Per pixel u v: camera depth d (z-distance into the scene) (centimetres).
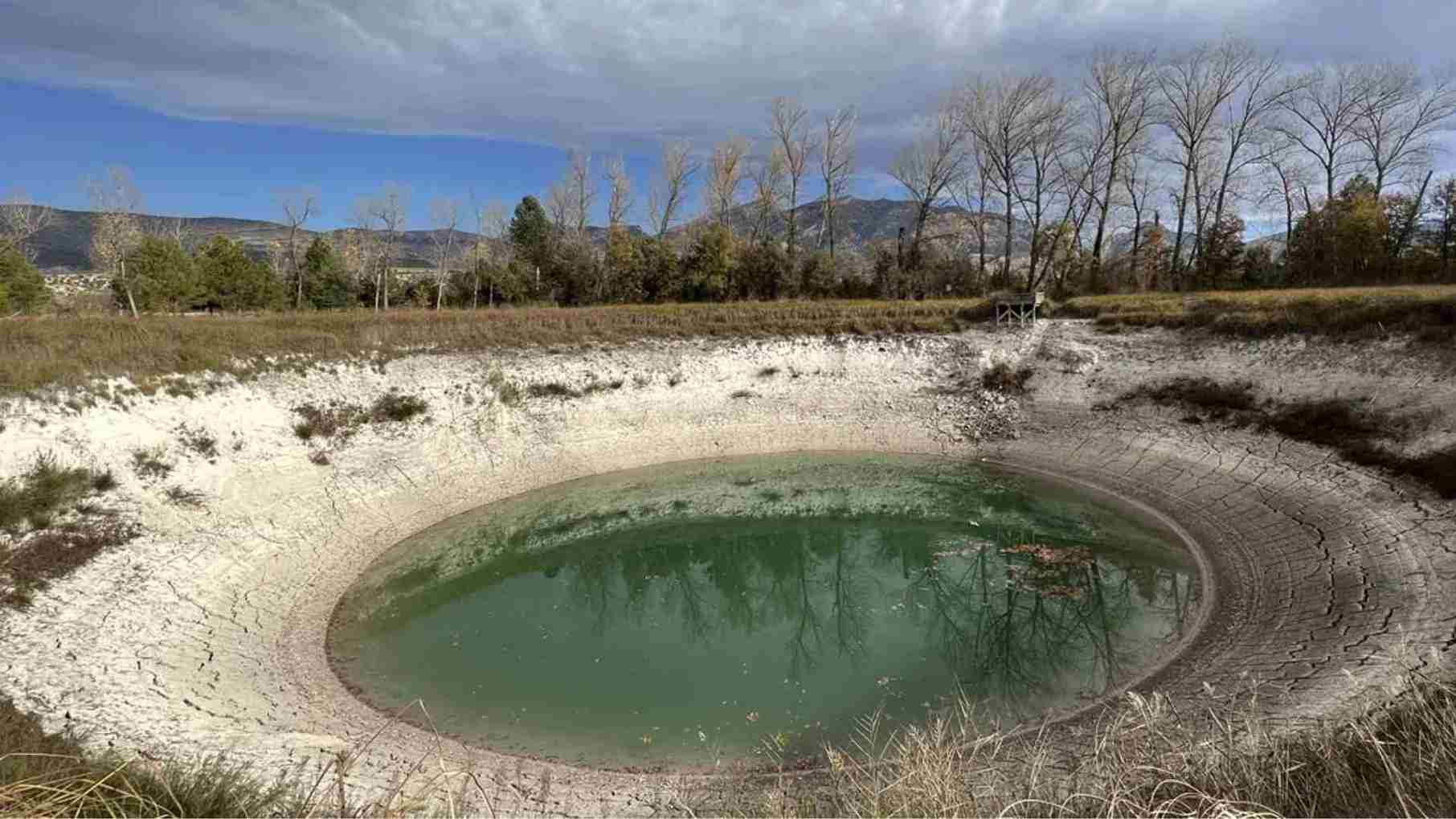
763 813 945
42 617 1623
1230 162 5028
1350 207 4678
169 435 2341
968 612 2050
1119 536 2466
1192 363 3192
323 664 1783
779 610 2155
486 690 1666
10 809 577
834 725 1501
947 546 2495
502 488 2972
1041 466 3127
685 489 3069
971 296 5188
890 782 806
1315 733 883
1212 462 2731
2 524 1789
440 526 2686
